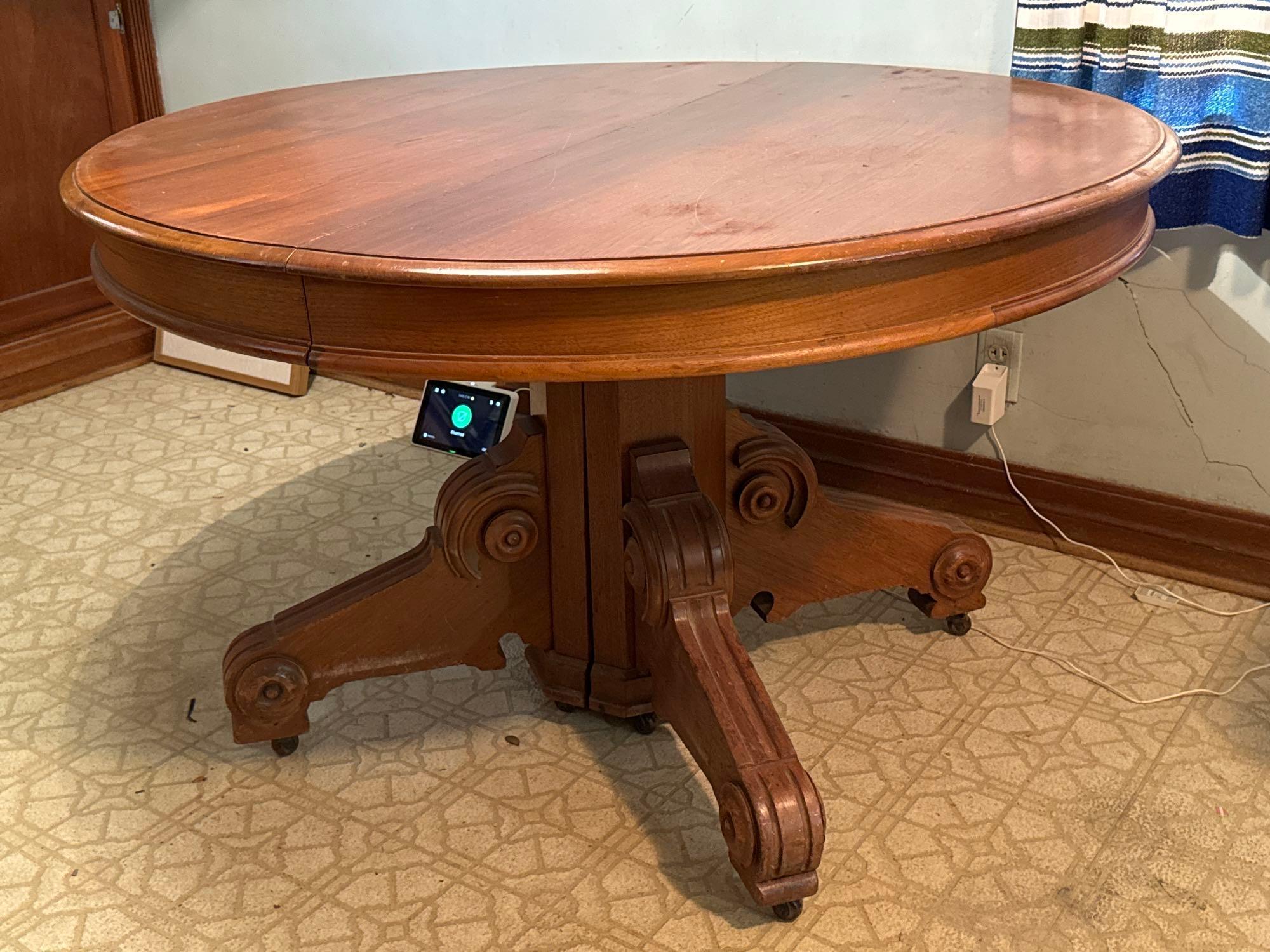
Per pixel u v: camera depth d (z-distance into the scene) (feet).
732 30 6.91
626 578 4.98
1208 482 6.24
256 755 5.22
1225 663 5.66
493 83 6.00
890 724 5.31
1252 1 5.06
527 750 5.23
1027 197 3.50
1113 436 6.43
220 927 4.31
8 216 8.55
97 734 5.35
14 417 8.57
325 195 3.81
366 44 8.34
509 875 4.53
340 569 6.61
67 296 9.02
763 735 4.35
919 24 6.33
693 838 4.69
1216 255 5.83
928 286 3.34
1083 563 6.57
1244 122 5.25
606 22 7.33
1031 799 4.83
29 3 8.37
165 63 9.32
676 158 4.20
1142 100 5.48
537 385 4.99
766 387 7.49
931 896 4.37
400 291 3.19
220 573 6.59
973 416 6.61
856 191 3.65
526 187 3.85
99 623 6.17
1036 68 5.71
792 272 3.08
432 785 5.02
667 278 3.02
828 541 5.50
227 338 3.45
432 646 5.22
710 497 5.16
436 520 5.15
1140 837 4.61
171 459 7.93
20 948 4.23
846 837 4.66
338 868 4.58
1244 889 4.36
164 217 3.59
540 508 5.06
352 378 9.09
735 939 4.21
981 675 5.64
